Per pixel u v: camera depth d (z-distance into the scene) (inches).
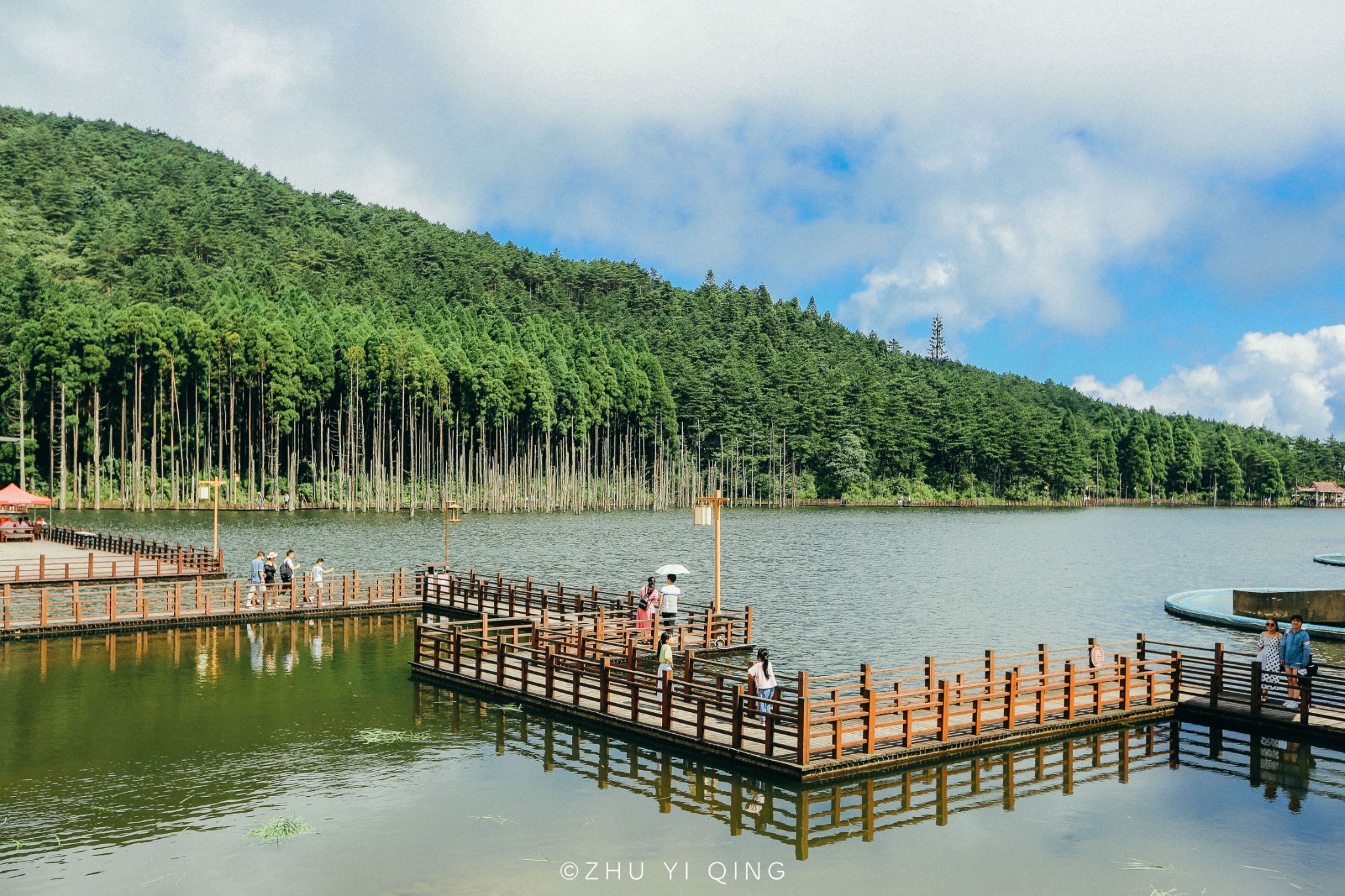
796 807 720.3
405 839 641.6
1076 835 668.7
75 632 1408.7
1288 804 736.3
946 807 724.7
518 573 2410.2
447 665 1173.1
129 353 4687.5
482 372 5654.5
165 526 3671.3
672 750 856.9
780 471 7106.3
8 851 611.8
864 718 800.9
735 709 807.1
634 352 7608.3
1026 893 573.3
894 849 639.1
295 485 5142.7
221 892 553.0
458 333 7027.6
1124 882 590.9
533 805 712.4
